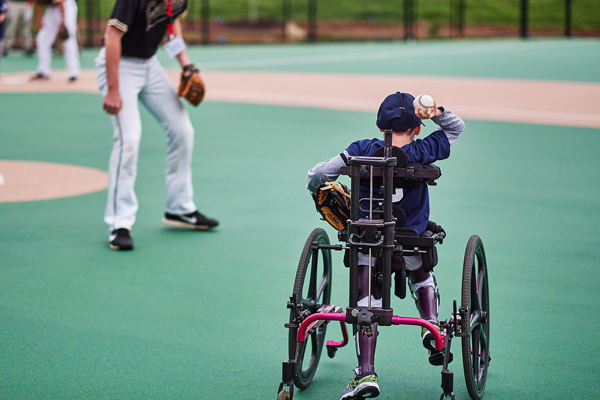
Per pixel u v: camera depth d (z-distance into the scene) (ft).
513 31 188.55
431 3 204.13
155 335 18.11
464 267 13.89
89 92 67.10
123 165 24.90
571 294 20.97
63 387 15.40
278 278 22.22
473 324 14.07
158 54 112.68
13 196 31.58
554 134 48.78
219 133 48.34
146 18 24.04
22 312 19.39
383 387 15.65
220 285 21.57
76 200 31.17
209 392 15.31
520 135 48.32
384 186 12.75
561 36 186.91
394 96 13.98
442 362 14.71
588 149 43.68
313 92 69.97
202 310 19.70
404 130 13.89
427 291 14.98
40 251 24.50
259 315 19.42
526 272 22.76
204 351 17.26
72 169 37.17
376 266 13.71
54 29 73.05
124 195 25.05
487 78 82.23
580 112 58.39
